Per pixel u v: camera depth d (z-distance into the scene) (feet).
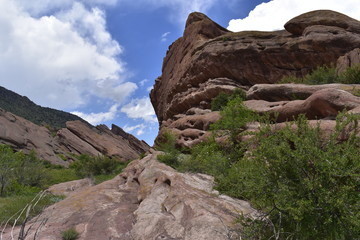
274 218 11.11
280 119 29.71
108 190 32.68
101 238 17.13
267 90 39.06
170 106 112.98
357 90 26.30
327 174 9.80
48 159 135.33
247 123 30.30
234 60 83.05
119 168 74.02
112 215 21.48
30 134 152.87
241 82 83.25
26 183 46.42
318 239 9.59
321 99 23.89
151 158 43.68
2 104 400.26
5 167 42.45
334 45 64.90
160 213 19.01
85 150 197.67
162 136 64.44
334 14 70.79
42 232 18.12
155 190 25.18
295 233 9.93
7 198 31.99
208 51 89.86
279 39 77.77
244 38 85.51
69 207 24.57
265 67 77.66
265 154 11.30
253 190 11.64
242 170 13.47
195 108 86.02
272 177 11.12
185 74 107.45
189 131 50.34
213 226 14.44
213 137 32.22
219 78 84.43
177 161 37.83
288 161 10.73
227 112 31.63
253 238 11.16
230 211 16.46
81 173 69.67
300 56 70.69
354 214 8.69
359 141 10.79
